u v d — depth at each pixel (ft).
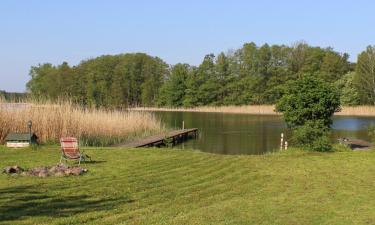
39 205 32.37
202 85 295.28
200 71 298.35
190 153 64.75
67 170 45.11
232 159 59.98
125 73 305.32
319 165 56.24
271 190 40.78
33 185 39.17
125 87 304.91
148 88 313.73
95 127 92.43
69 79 278.05
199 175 47.29
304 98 76.23
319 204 35.12
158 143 99.04
